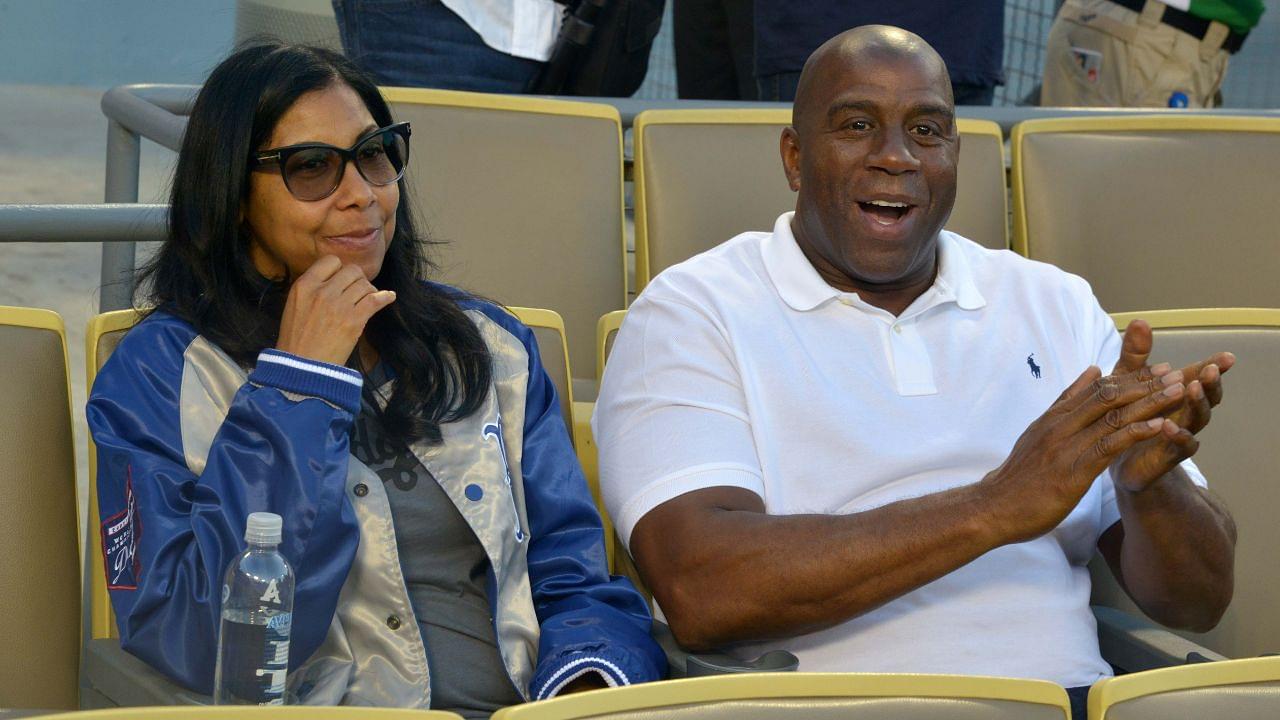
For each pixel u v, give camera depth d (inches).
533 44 221.9
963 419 144.3
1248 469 157.8
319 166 126.0
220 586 112.6
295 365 119.7
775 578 128.1
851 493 140.3
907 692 86.8
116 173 203.8
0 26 303.6
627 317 150.0
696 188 199.5
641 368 144.4
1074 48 284.2
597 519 137.0
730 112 203.3
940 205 147.5
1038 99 323.9
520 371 139.3
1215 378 124.6
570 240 198.2
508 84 223.3
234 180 125.7
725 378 141.6
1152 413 121.4
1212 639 156.0
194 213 126.9
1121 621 146.0
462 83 220.4
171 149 185.5
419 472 129.5
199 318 126.6
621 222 201.9
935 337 147.4
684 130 201.3
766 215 200.7
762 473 139.8
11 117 474.0
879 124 145.9
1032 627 138.1
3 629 128.0
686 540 132.6
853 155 146.3
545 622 129.6
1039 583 140.3
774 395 141.6
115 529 119.0
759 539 129.6
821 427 141.1
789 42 225.5
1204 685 91.9
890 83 145.8
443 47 218.5
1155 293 211.6
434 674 125.1
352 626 122.5
